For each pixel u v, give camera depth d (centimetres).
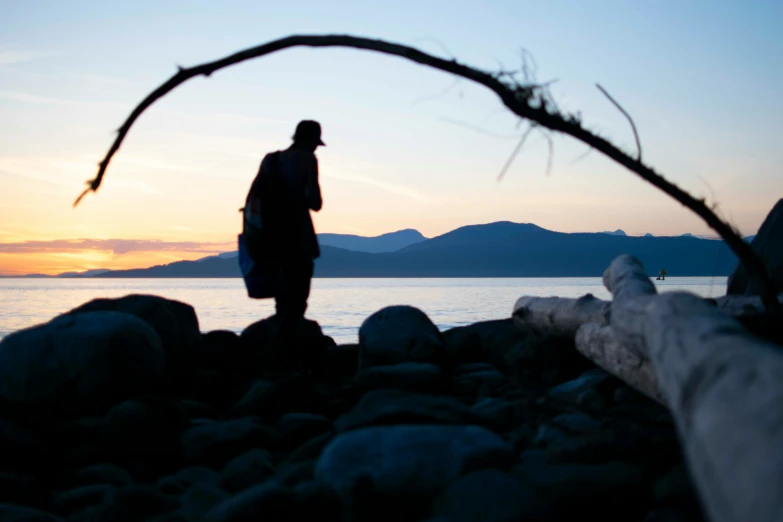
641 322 365
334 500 274
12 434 419
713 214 388
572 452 329
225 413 539
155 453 423
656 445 327
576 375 587
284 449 436
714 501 172
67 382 514
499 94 346
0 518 301
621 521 266
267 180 584
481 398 552
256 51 368
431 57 351
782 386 168
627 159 361
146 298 677
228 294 19088
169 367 646
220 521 268
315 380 638
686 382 223
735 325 249
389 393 406
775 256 818
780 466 144
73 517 324
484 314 7081
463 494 266
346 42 357
